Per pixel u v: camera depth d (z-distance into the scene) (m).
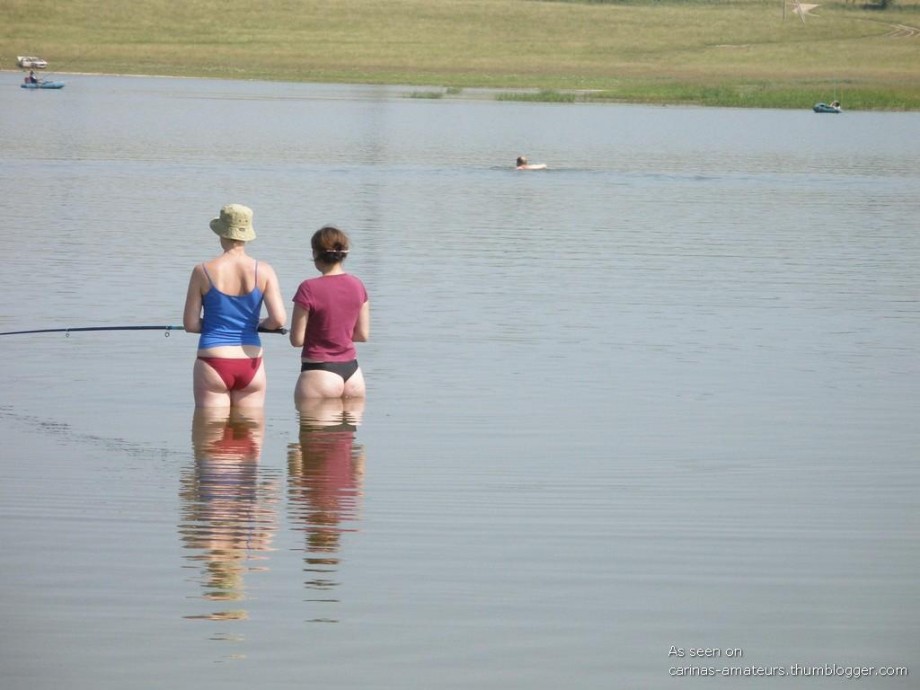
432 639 23.36
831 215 98.12
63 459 34.12
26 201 93.56
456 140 171.62
